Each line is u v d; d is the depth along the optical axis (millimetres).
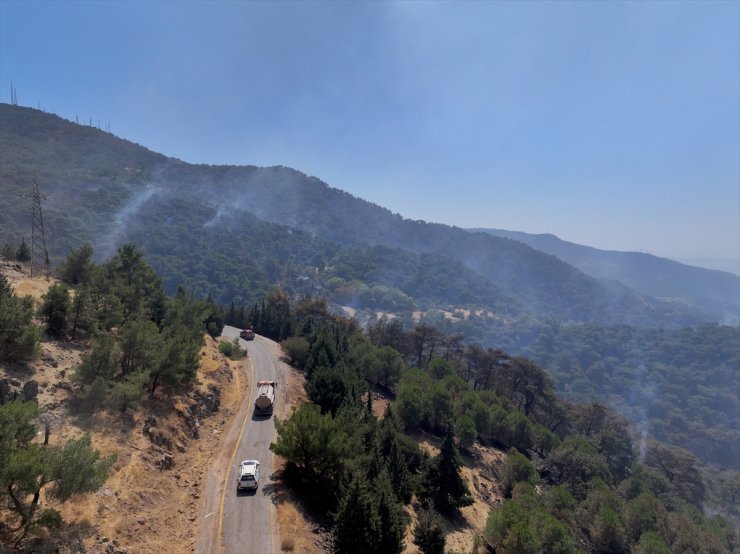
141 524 24406
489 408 73875
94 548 20781
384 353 76938
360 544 24266
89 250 51875
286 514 28344
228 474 33094
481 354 96938
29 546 18750
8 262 51031
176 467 31859
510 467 59188
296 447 31828
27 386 27734
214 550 24703
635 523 53312
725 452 152125
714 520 70438
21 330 29688
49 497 20375
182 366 37906
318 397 45688
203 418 40656
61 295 36625
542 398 93188
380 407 66500
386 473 32031
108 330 41188
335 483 32344
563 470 67562
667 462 91250
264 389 46875
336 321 108688
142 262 56000
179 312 52156
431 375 86062
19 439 19766
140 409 33812
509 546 38531
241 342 77062
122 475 26766
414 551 32500
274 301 114188
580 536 50281
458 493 44469
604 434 85250
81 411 29516
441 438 63844
